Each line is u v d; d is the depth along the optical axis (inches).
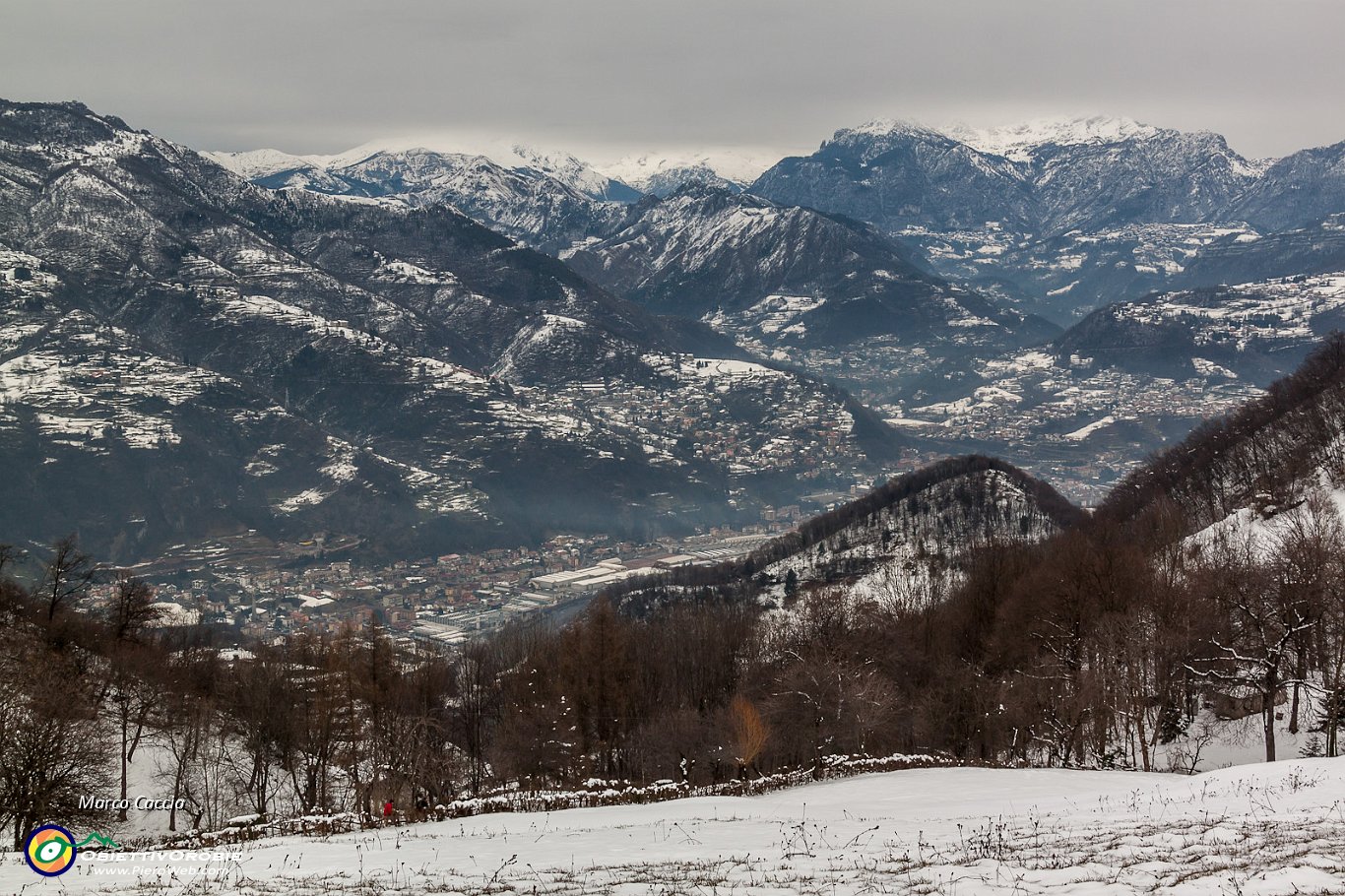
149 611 5378.9
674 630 6264.8
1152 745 4232.3
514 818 2787.9
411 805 3090.6
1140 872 1654.8
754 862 1942.7
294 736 4121.6
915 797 2883.9
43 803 2982.3
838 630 5462.6
